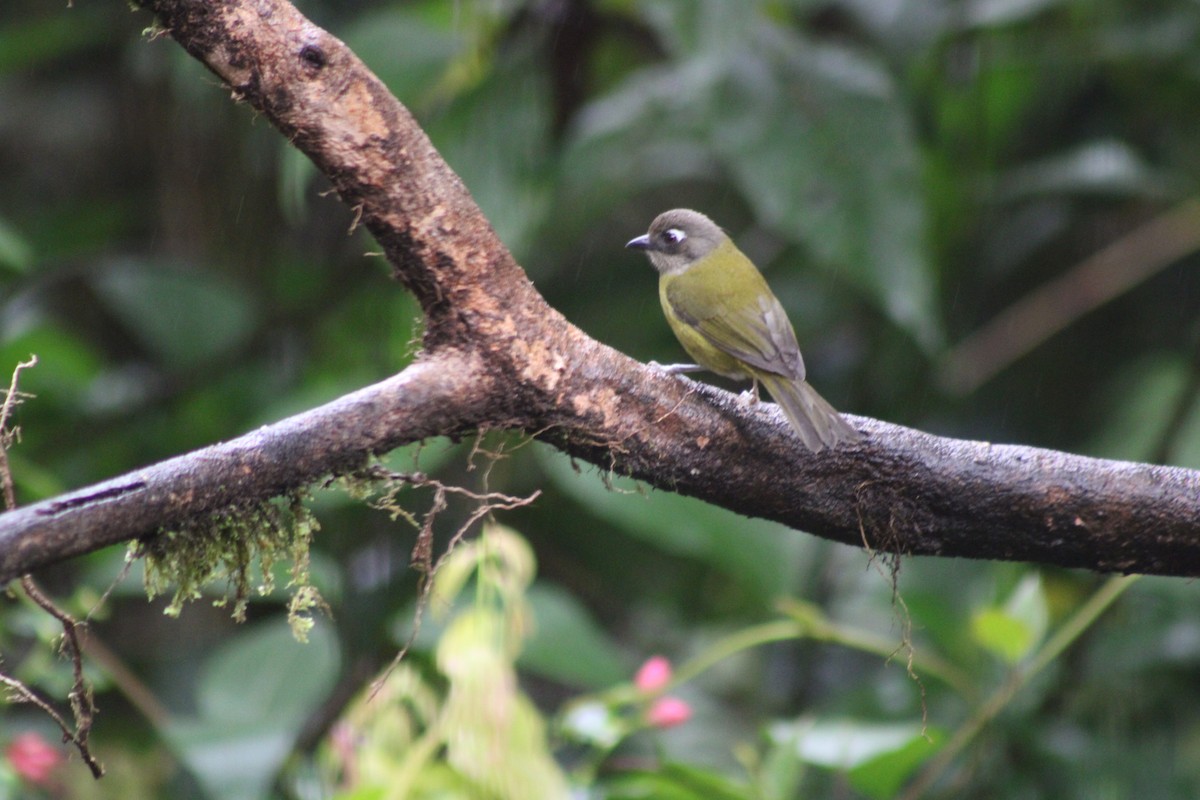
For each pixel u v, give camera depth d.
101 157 14.59
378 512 11.90
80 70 14.67
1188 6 11.77
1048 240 12.76
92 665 8.59
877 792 8.25
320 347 12.91
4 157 14.57
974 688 9.01
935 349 10.22
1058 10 12.09
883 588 11.33
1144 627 10.29
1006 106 12.55
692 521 9.16
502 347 5.01
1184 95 12.17
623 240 13.89
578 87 11.34
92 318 14.53
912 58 12.12
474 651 6.42
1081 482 5.61
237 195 13.75
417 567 5.13
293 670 8.90
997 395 12.56
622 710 10.08
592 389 5.23
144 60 13.26
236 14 4.69
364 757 6.85
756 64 10.32
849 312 12.66
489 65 10.98
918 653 10.13
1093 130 12.68
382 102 4.84
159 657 11.86
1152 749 9.97
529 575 6.60
